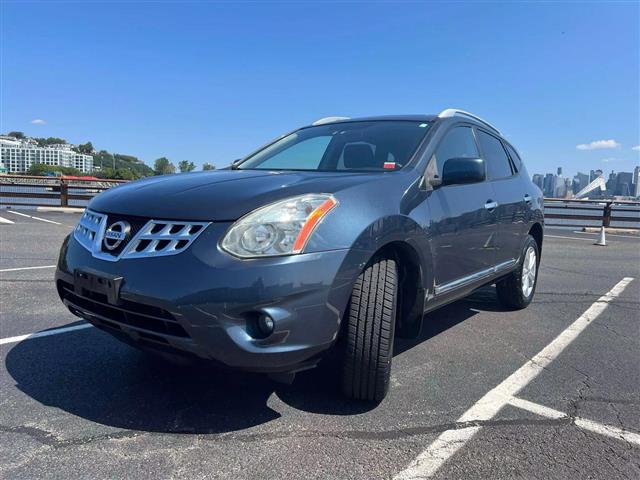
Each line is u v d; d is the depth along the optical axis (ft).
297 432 8.66
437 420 9.20
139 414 9.21
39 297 17.56
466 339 14.06
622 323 16.01
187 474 7.39
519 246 16.28
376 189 9.57
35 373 10.96
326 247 8.26
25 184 60.08
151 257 8.13
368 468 7.64
